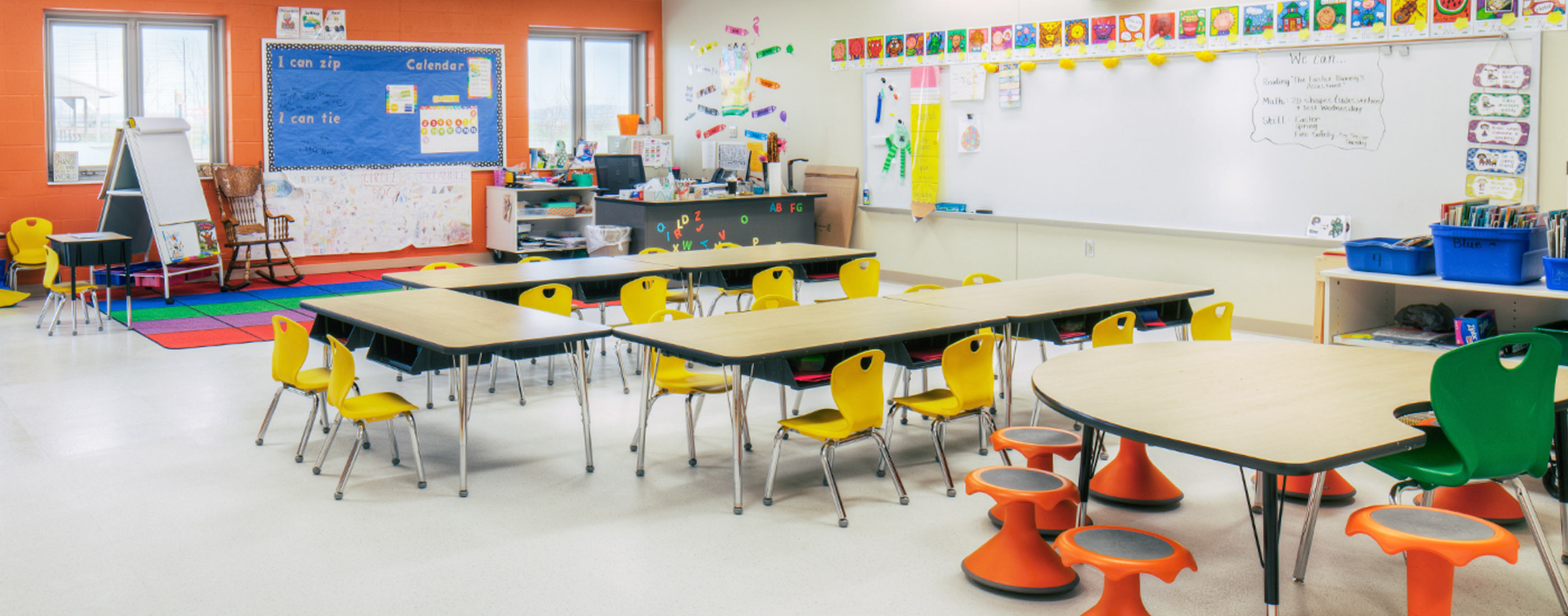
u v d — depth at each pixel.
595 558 3.58
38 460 4.61
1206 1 7.41
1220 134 7.48
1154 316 5.34
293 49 10.05
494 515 3.99
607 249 10.01
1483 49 6.22
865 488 4.30
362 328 4.64
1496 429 3.10
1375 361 3.69
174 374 6.29
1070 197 8.45
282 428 5.15
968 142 9.12
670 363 4.85
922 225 9.66
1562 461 3.35
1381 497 4.17
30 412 5.40
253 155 9.98
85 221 9.45
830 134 10.35
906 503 4.10
